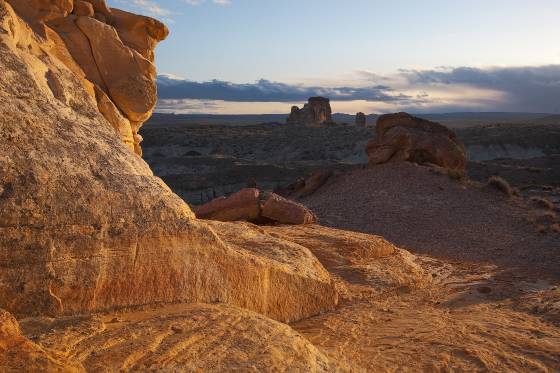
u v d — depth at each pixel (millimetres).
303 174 73688
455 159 31828
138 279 6980
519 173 56938
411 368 7574
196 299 7570
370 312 10414
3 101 6855
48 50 9312
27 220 6203
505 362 7984
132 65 10688
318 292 10000
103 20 11047
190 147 126062
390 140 31266
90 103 8523
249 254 8812
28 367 4469
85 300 6488
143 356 5543
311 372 6180
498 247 19469
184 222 7582
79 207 6598
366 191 27484
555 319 10344
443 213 24109
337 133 135875
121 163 7555
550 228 21547
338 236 14430
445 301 11750
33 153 6633
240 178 73750
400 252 15109
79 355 5348
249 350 6117
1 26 7785
